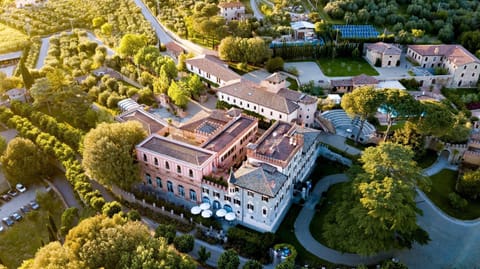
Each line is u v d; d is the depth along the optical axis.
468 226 93.38
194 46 183.62
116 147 93.62
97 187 104.88
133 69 158.25
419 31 188.50
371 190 78.62
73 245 72.56
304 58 179.75
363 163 100.31
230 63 170.88
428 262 83.50
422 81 161.38
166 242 76.50
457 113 132.62
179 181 97.00
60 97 134.62
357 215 78.25
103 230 74.44
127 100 138.88
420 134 112.75
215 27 178.38
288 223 92.81
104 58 166.12
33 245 92.00
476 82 162.50
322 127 127.62
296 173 100.19
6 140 124.69
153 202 95.94
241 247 84.62
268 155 92.50
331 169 111.50
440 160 115.88
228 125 111.12
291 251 81.25
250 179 86.69
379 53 172.75
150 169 100.50
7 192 107.50
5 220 97.75
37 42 192.75
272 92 131.38
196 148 98.31
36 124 130.25
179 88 137.62
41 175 111.69
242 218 91.81
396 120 124.88
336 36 186.75
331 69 170.00
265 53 165.00
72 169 104.25
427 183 85.88
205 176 92.38
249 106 131.50
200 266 81.50
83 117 129.38
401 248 79.94
